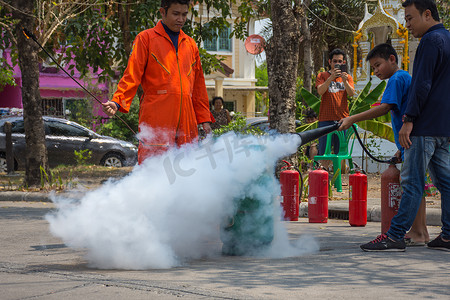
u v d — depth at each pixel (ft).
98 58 45.14
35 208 30.32
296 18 30.30
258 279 12.92
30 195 34.45
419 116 16.56
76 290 11.96
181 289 11.84
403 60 49.65
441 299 11.25
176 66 16.96
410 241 17.76
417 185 16.60
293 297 11.26
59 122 53.01
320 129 16.99
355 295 11.47
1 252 16.99
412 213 16.62
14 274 13.82
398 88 17.37
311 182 24.41
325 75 33.35
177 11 16.75
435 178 17.15
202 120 18.17
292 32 30.04
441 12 54.80
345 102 33.22
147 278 13.05
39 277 13.41
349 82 33.22
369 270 13.98
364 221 23.15
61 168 49.90
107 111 15.94
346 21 80.43
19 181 41.81
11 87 84.53
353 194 23.18
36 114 36.81
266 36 74.84
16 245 18.29
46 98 84.12
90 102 76.13
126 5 41.47
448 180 16.88
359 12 80.02
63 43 43.68
